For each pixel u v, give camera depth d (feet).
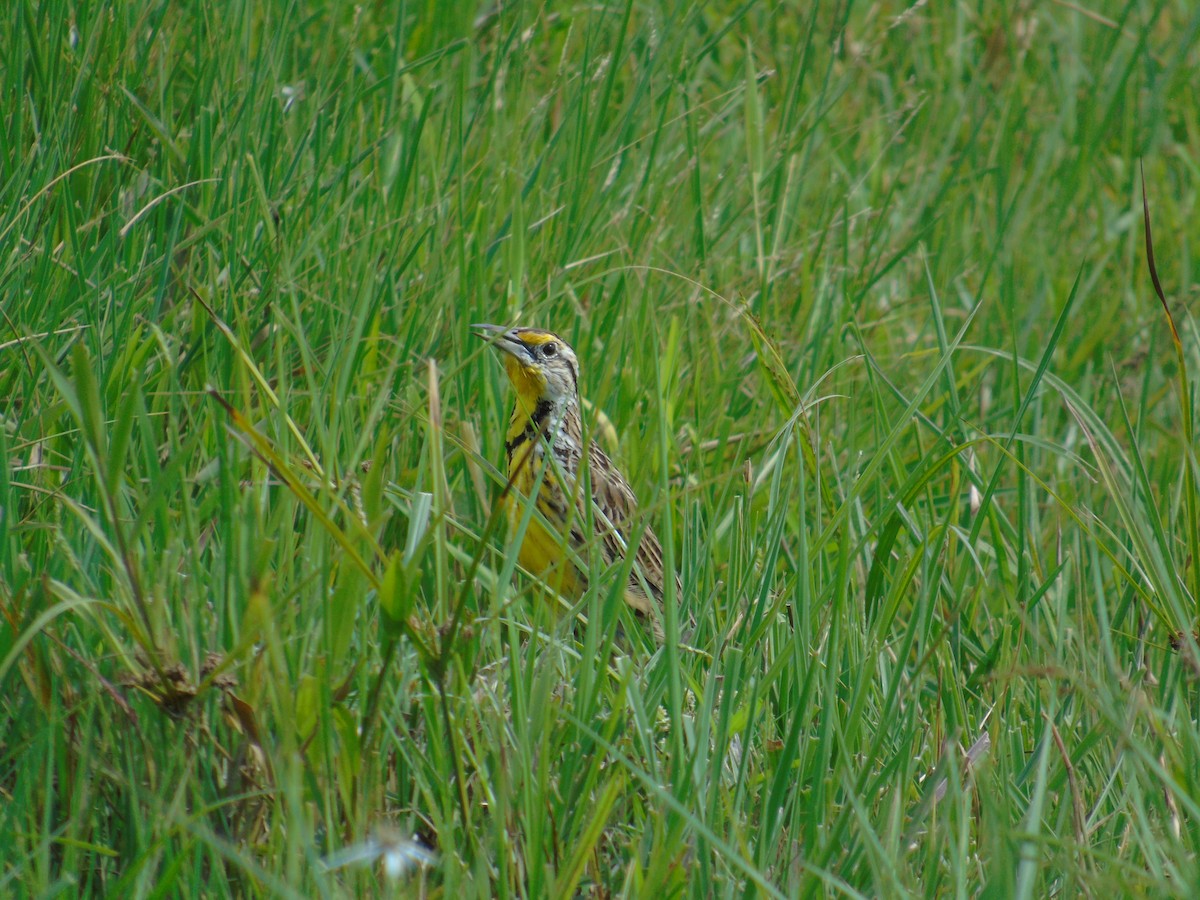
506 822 17.98
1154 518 24.45
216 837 16.81
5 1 29.63
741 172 38.55
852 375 34.60
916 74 50.37
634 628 23.59
